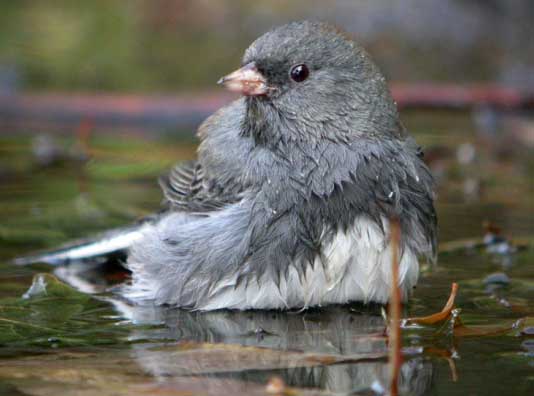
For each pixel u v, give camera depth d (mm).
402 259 9570
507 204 14266
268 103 9961
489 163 17016
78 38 22297
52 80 21312
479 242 12000
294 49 9930
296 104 9875
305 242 9438
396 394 7203
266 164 9789
